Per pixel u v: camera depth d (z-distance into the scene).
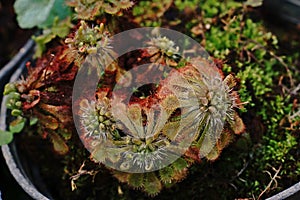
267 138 0.31
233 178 0.30
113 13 0.29
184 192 0.31
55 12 0.32
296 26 0.36
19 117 0.31
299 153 0.31
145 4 0.34
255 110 0.31
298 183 0.28
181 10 0.34
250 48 0.33
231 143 0.30
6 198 0.35
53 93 0.30
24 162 0.32
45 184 0.32
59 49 0.30
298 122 0.31
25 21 0.33
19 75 0.33
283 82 0.33
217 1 0.34
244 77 0.31
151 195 0.29
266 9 0.36
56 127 0.30
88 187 0.31
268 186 0.29
